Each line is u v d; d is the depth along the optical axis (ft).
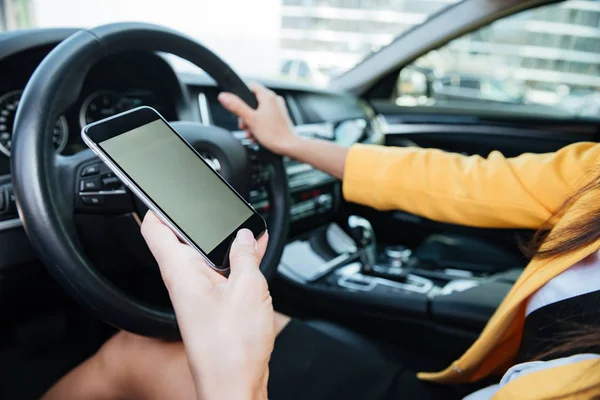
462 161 2.35
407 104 6.09
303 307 4.07
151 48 2.34
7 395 3.62
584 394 1.17
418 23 5.33
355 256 4.47
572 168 2.03
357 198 2.56
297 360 2.35
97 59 2.15
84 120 2.92
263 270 2.54
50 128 1.97
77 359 3.84
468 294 3.51
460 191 2.26
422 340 3.60
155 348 2.21
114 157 1.60
